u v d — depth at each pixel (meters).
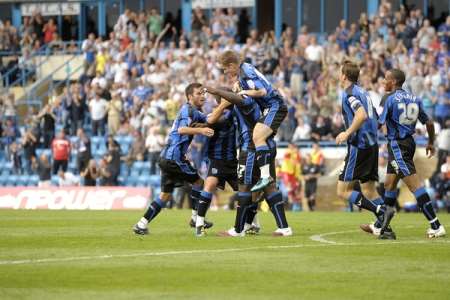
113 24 119.88
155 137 92.00
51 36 117.25
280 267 31.56
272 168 43.09
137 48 105.88
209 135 42.44
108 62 105.38
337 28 100.12
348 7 108.88
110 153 90.19
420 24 97.31
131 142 97.44
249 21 113.88
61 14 121.25
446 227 50.75
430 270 30.89
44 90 113.81
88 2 120.31
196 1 115.81
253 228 45.03
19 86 115.56
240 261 33.09
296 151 83.88
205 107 89.88
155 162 91.94
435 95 88.19
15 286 27.80
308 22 110.88
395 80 42.09
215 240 41.06
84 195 83.19
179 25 116.50
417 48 92.56
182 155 44.53
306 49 97.69
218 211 73.81
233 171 43.88
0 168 102.31
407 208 78.31
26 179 98.62
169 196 45.00
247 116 42.34
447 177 78.62
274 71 97.06
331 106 90.19
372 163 41.56
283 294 26.39
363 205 42.09
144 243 39.81
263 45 99.44
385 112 41.84
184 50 102.50
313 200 83.44
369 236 43.19
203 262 32.84
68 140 95.12
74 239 42.19
